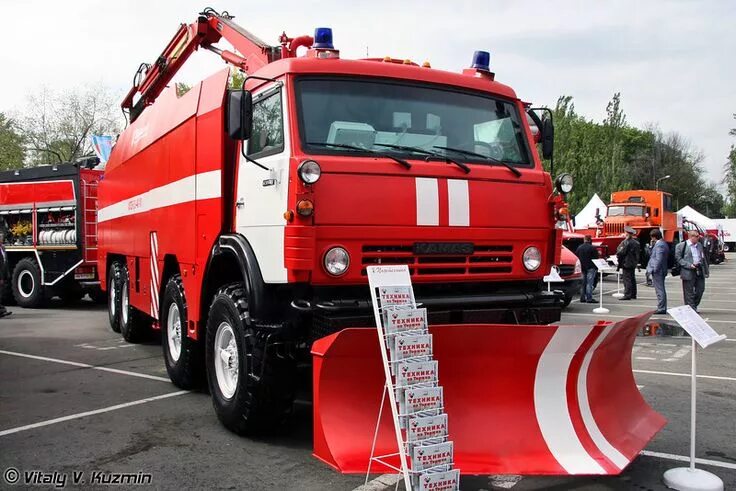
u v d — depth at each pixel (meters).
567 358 4.34
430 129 5.35
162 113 7.70
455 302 5.06
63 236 15.10
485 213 5.25
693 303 13.90
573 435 4.28
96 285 15.34
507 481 4.47
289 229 4.61
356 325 4.61
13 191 16.12
